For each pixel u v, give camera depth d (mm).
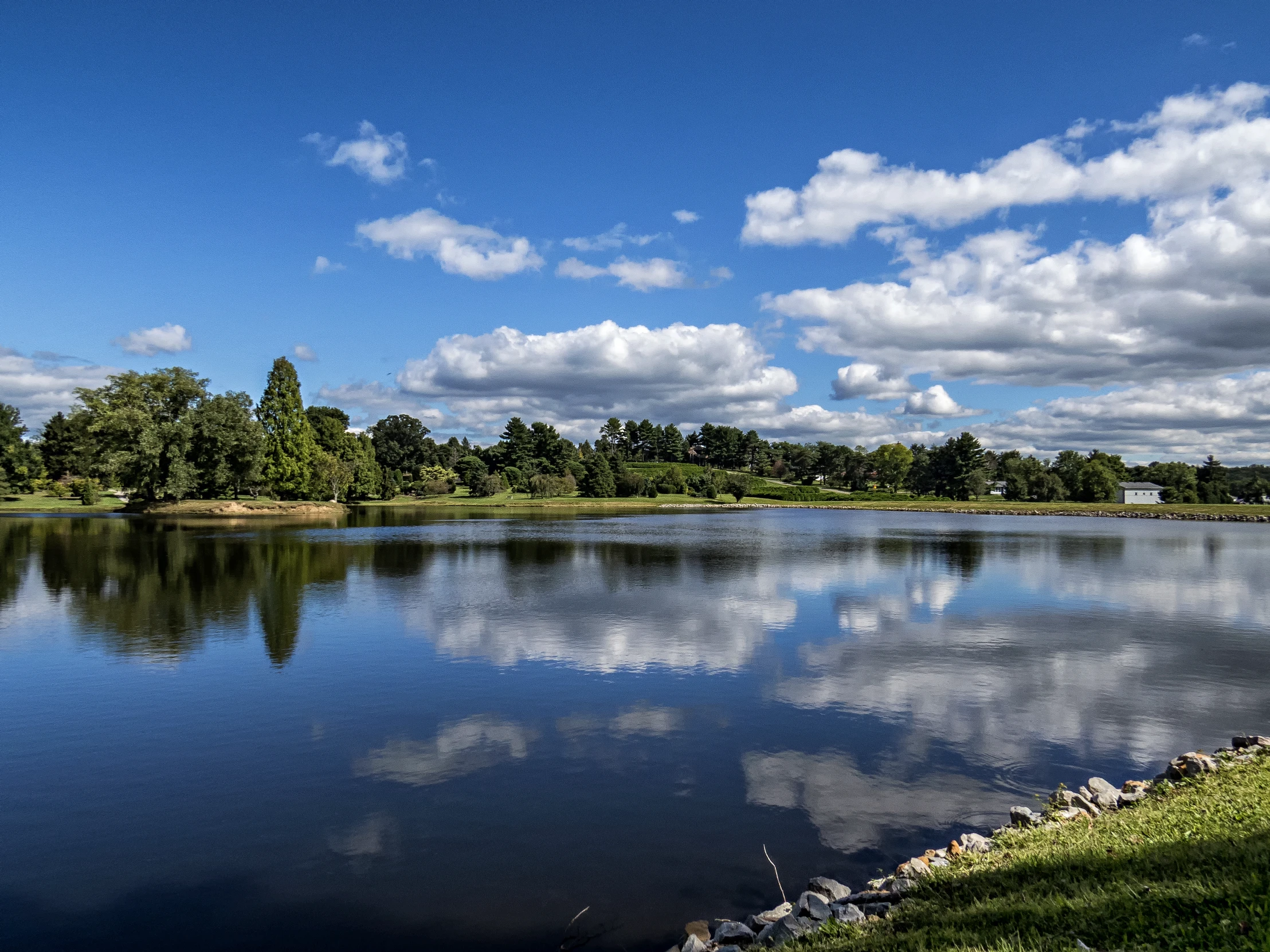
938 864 7797
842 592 27906
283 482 87562
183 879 7973
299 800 9914
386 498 118188
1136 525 77000
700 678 15914
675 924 7113
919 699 14414
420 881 7895
